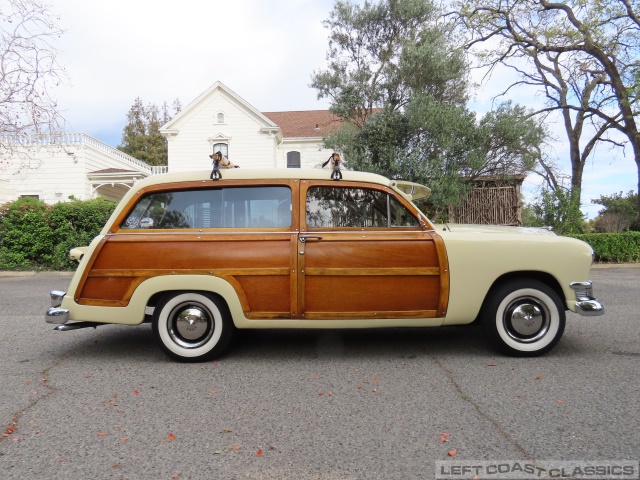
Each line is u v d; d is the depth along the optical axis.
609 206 31.38
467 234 4.46
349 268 4.35
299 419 3.15
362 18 17.20
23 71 12.15
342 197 4.53
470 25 16.72
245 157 25.64
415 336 5.44
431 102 14.94
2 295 9.22
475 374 4.02
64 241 13.56
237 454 2.69
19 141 14.99
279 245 4.38
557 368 4.15
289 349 4.92
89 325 4.68
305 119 30.72
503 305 4.45
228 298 4.35
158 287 4.36
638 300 7.76
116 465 2.58
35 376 4.12
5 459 2.65
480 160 14.66
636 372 4.02
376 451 2.70
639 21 15.53
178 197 4.58
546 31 16.22
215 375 4.10
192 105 25.44
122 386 3.84
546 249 4.40
